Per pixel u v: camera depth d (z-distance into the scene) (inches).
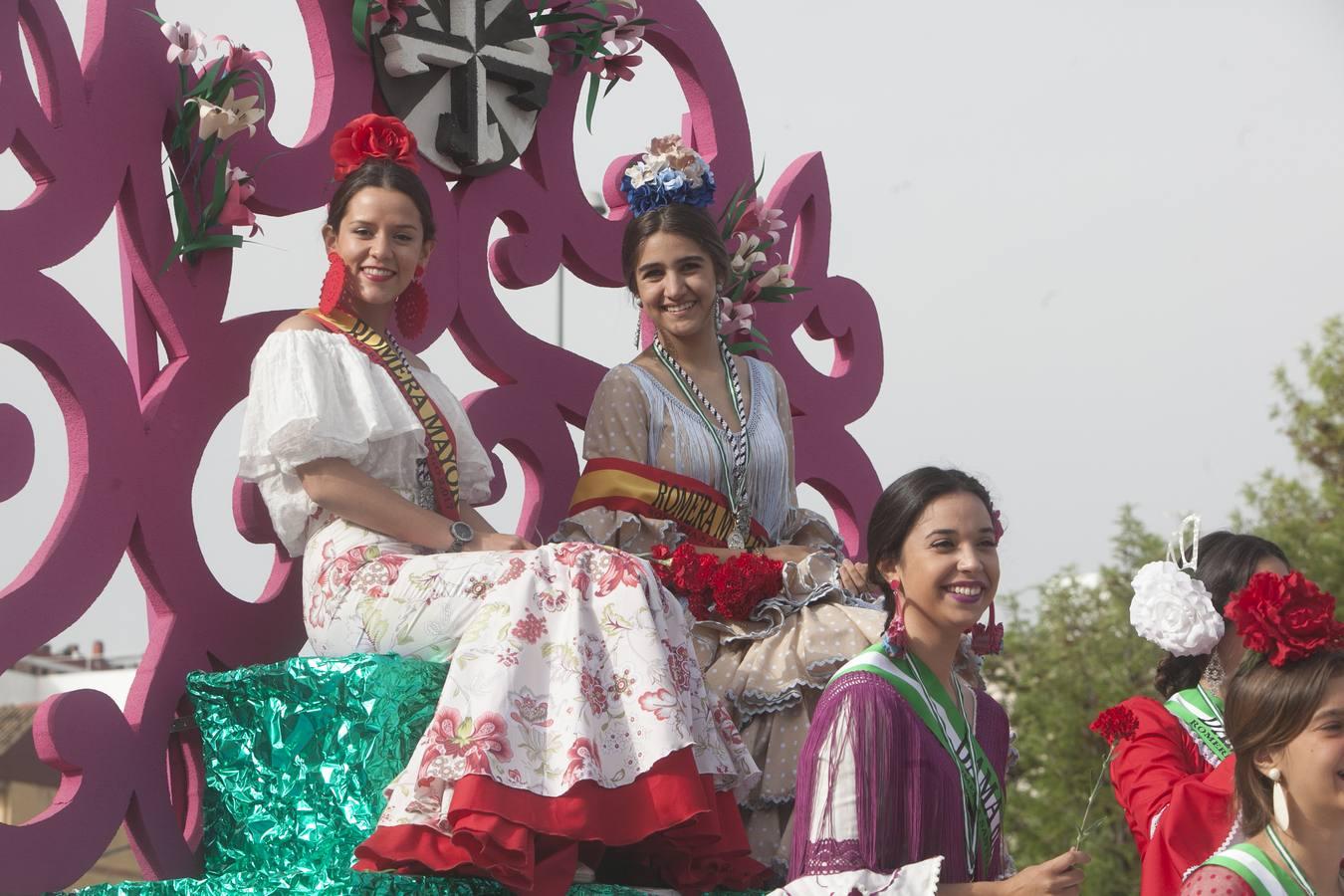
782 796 234.7
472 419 292.0
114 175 254.8
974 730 194.9
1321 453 940.0
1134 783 224.1
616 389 273.7
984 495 194.1
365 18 282.8
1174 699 234.4
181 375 258.4
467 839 199.0
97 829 236.2
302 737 221.0
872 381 358.9
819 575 254.8
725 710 225.8
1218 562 237.8
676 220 279.6
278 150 273.6
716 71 343.3
